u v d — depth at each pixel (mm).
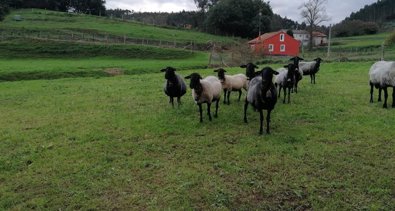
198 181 9664
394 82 15883
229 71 32969
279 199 8820
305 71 23703
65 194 9188
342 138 12516
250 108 16828
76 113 17250
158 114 16328
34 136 13781
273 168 10320
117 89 23859
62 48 57906
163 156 11445
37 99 21219
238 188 9289
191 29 123125
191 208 8438
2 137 13695
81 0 148125
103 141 12852
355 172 9984
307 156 11070
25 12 109250
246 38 115750
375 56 45750
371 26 127250
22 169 10734
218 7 114125
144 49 62219
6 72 34125
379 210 8250
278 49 83938
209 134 13266
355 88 21703
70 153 11859
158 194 9094
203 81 14555
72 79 30844
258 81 13320
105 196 9078
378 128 13492
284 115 15523
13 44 56781
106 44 63312
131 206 8625
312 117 15211
